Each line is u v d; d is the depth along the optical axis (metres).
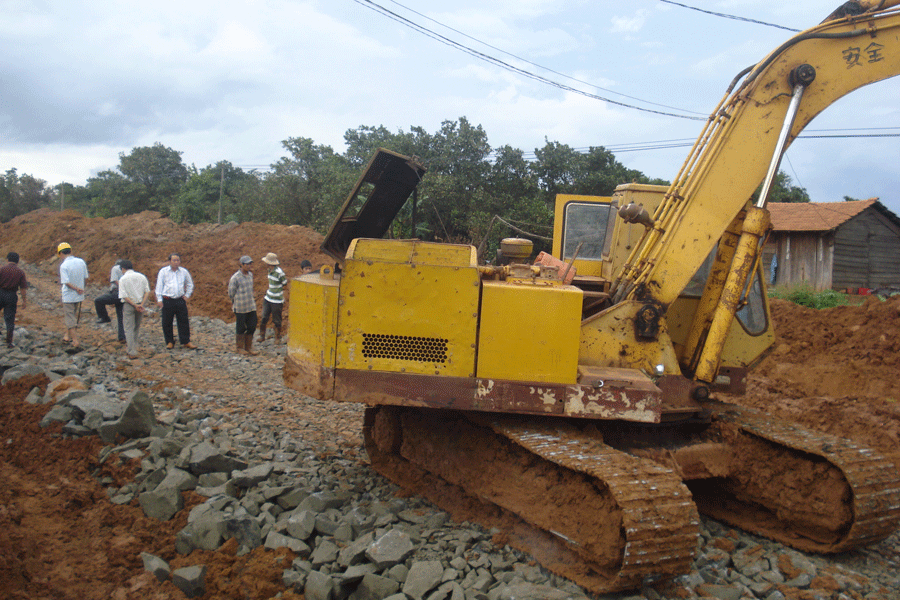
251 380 9.00
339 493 5.06
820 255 21.05
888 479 4.43
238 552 3.99
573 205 6.08
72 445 5.19
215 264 19.52
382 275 4.50
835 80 4.75
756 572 4.27
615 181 22.03
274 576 3.74
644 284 4.85
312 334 4.71
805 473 4.67
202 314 15.04
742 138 4.82
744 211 5.05
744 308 5.59
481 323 4.46
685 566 3.80
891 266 22.19
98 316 12.51
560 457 4.02
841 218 20.92
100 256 22.77
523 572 4.02
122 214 44.34
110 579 3.65
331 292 4.56
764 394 10.15
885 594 4.04
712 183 4.84
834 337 11.47
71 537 4.07
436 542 4.34
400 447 5.75
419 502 5.10
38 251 26.38
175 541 4.02
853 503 4.38
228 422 6.73
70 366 7.55
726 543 4.65
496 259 5.59
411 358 4.52
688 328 5.49
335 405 8.08
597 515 3.90
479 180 20.53
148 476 4.64
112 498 4.51
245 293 10.77
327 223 22.89
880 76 4.72
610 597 3.78
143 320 13.93
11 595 3.34
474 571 3.96
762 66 4.78
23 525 4.10
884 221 21.94
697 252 4.82
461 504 5.02
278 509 4.58
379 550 3.90
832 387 10.01
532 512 4.38
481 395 4.46
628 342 4.80
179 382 8.36
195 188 39.12
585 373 4.48
